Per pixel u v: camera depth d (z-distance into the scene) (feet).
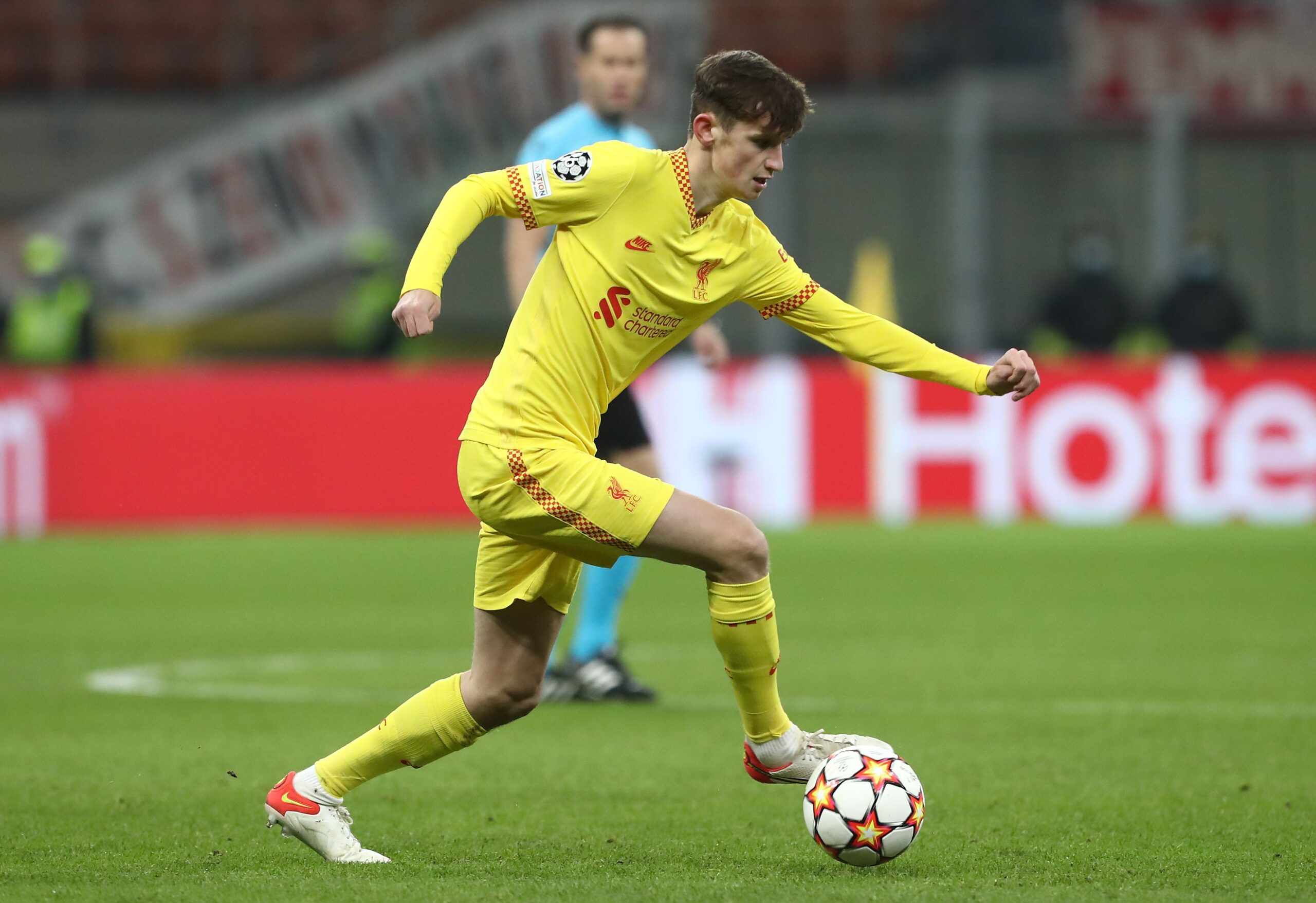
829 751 48.70
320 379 179.52
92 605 125.29
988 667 94.38
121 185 240.12
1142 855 49.52
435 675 92.32
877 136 239.09
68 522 175.52
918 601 125.90
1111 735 72.84
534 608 47.96
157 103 247.09
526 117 238.27
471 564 151.43
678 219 47.19
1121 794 59.98
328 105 239.91
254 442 178.50
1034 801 58.80
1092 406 179.11
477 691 48.06
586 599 84.02
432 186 240.32
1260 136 234.99
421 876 45.80
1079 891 43.91
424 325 44.39
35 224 238.68
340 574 144.46
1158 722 76.33
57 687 88.43
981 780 63.00
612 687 83.25
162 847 50.90
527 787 62.18
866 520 178.70
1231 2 228.02
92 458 176.14
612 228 47.03
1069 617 116.67
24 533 174.60
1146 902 42.42
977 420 179.22
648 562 164.04
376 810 57.67
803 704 81.76
